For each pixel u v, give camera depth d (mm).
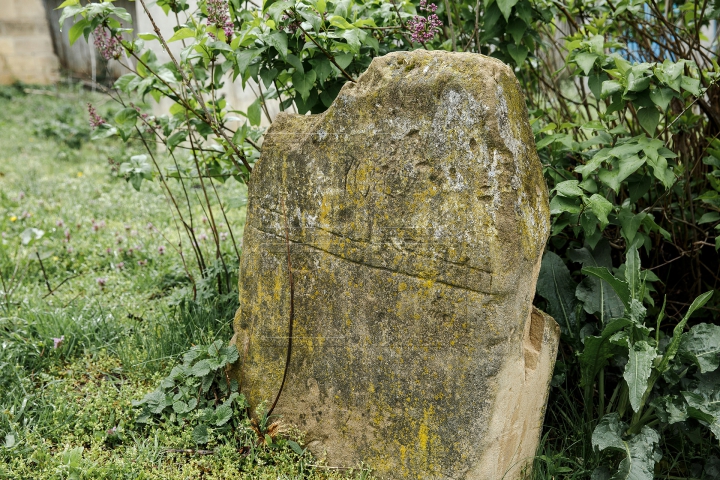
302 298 2842
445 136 2426
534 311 2686
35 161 7801
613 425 2756
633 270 2875
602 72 3262
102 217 5855
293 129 2822
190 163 4191
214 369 3027
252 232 2957
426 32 3209
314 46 3180
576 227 3072
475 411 2475
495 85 2354
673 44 3795
